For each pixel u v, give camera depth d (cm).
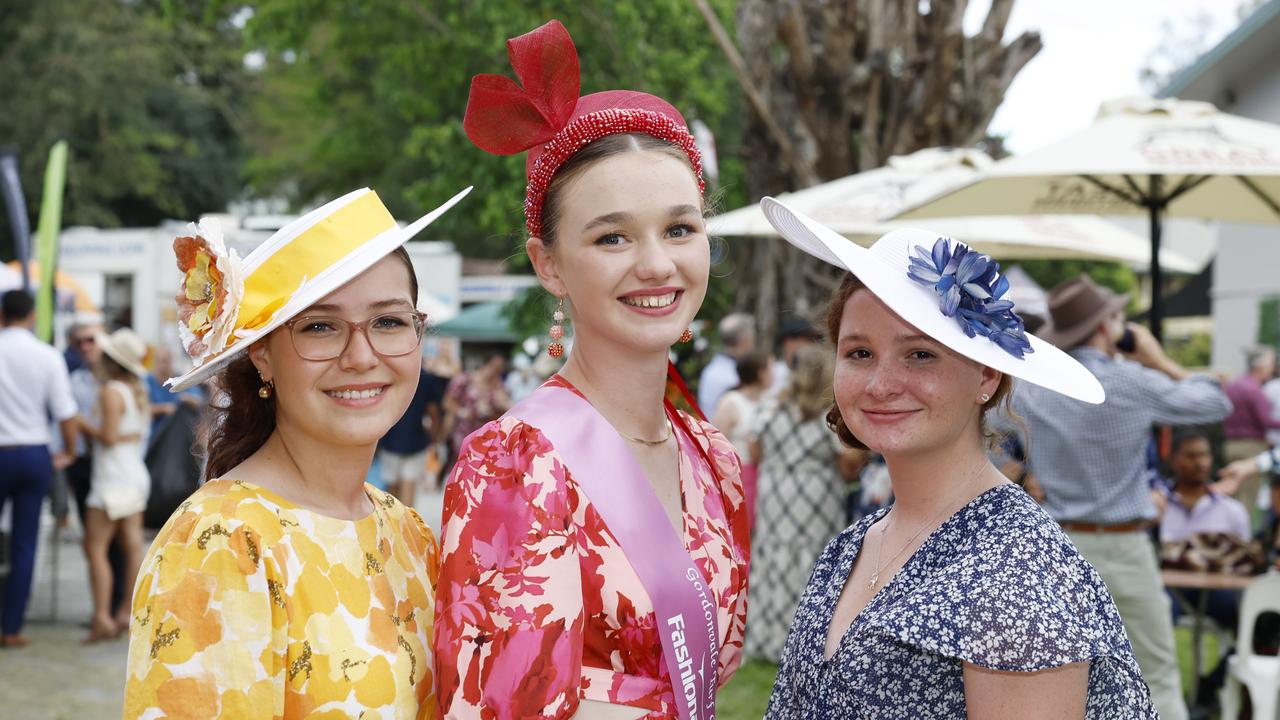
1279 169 364
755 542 562
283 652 153
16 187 733
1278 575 402
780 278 793
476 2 972
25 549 571
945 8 712
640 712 165
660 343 175
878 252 170
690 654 170
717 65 1173
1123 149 387
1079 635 144
